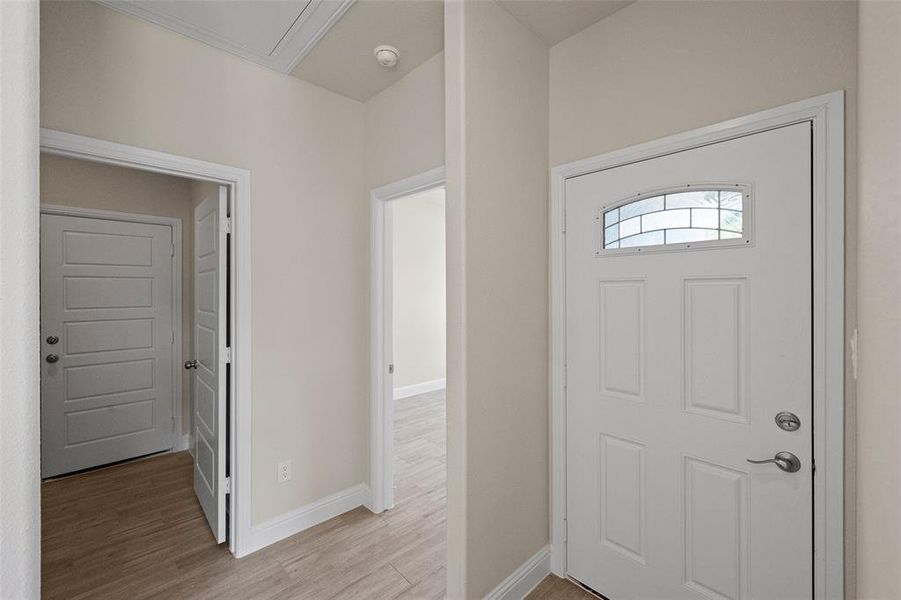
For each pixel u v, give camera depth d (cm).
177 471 303
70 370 298
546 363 191
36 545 40
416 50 204
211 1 167
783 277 129
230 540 206
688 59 148
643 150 159
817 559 122
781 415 129
